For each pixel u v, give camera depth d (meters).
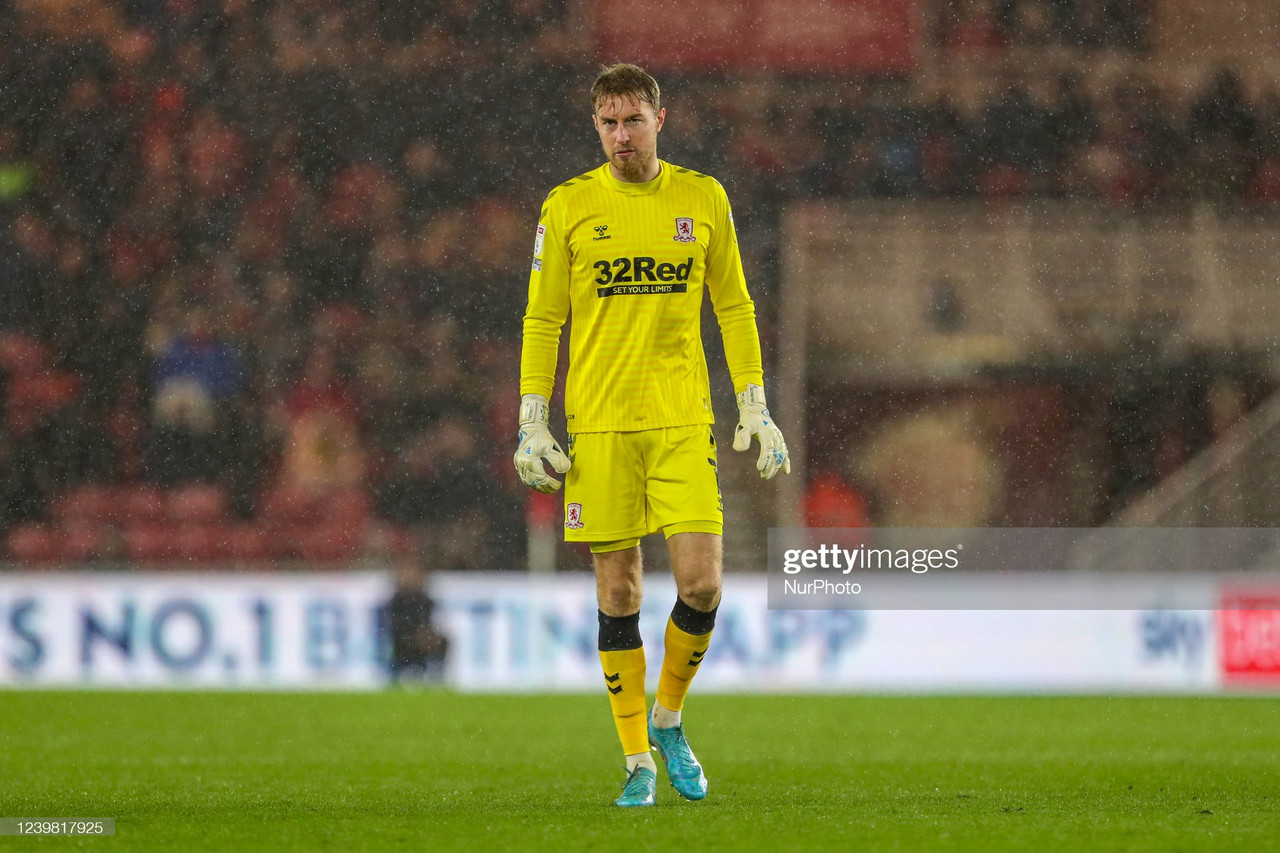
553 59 50.00
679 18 49.91
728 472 45.44
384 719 25.27
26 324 47.97
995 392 48.69
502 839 10.89
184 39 50.09
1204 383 48.53
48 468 45.97
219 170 49.34
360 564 43.94
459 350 47.84
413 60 50.00
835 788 15.36
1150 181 49.69
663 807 13.10
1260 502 45.31
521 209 49.12
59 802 14.12
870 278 48.81
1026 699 30.36
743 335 13.83
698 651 13.35
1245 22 50.34
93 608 33.75
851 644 33.88
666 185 13.16
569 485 13.36
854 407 48.44
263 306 48.19
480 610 33.84
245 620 33.75
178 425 46.59
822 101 49.94
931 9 50.00
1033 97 50.06
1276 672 33.81
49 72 49.81
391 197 49.31
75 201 49.00
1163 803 13.59
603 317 13.05
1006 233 49.19
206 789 15.52
